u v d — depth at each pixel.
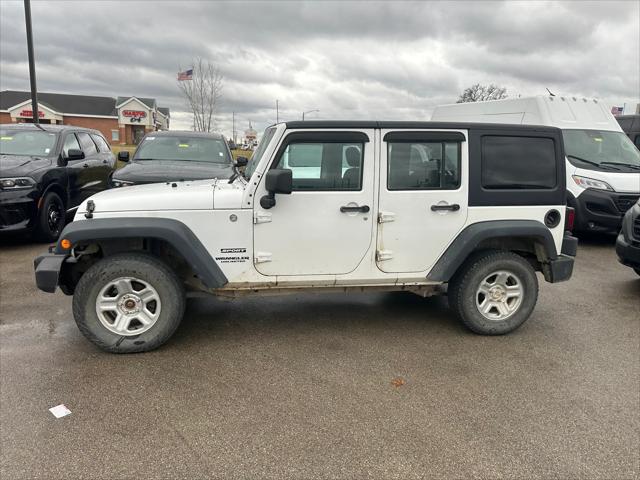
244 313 4.70
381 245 3.97
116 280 3.62
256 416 2.95
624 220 5.93
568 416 3.03
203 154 8.45
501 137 4.07
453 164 4.01
